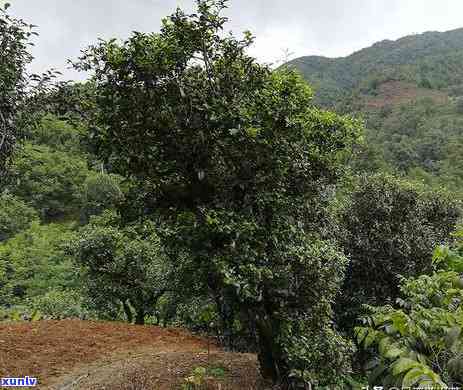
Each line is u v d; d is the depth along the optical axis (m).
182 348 7.91
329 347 5.61
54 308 12.19
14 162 6.04
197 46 4.98
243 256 4.72
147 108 4.95
